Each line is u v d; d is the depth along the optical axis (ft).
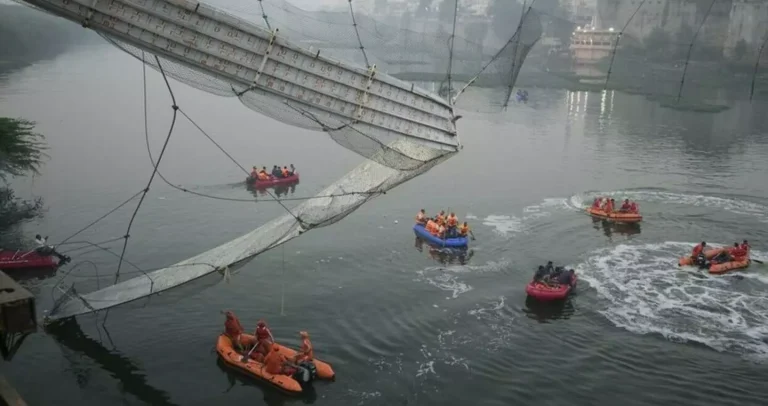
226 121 233.14
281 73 54.75
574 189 154.20
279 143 199.62
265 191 144.15
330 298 90.84
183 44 51.75
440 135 64.34
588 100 302.86
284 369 68.95
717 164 182.09
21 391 66.90
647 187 156.46
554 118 262.26
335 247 111.45
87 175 150.71
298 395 66.90
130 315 83.30
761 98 279.28
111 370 70.95
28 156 136.56
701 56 291.99
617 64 312.29
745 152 198.29
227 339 74.69
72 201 131.13
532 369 73.46
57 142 182.50
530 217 131.23
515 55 92.73
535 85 313.32
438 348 77.77
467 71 114.11
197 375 70.49
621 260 108.06
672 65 300.20
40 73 331.98
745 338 81.61
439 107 63.87
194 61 52.34
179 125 219.61
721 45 288.51
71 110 232.12
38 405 64.75
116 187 142.10
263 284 95.09
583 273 102.27
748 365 75.20
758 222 128.67
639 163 183.11
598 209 131.44
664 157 191.42
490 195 147.84
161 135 200.75
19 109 227.81
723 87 288.10
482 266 104.63
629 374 73.00
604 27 324.39
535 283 93.25
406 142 61.72
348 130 57.77
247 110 257.14
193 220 121.90
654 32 303.07
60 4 48.93
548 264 96.43
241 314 84.89
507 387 69.72
